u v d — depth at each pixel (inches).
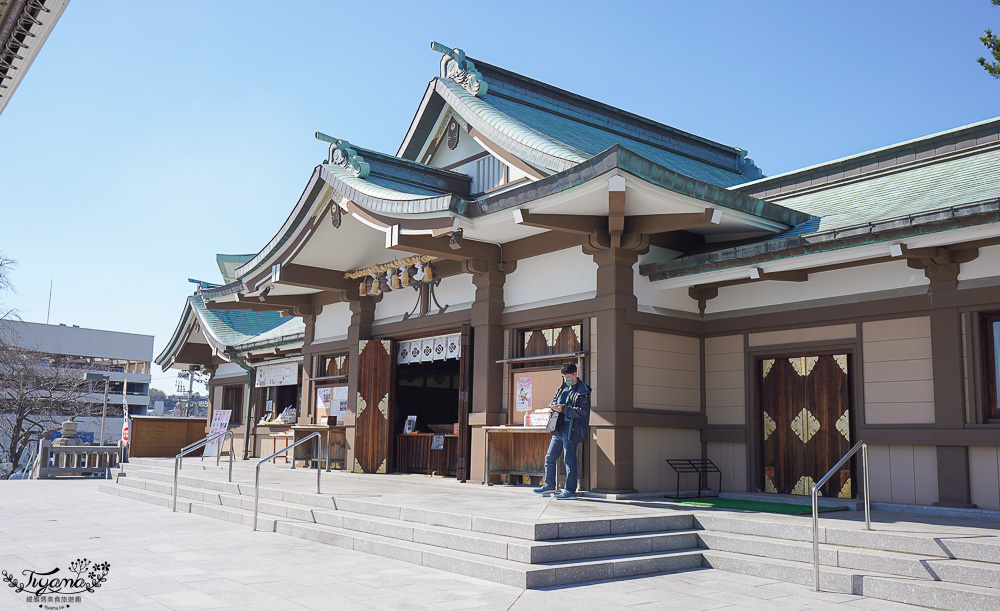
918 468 358.0
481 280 486.0
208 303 675.4
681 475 429.1
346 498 374.0
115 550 312.3
